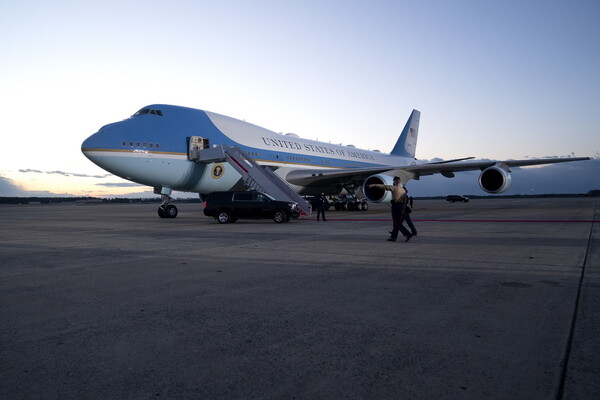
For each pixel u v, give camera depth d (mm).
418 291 4523
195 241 9422
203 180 17828
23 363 2725
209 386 2383
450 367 2580
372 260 6559
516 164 18906
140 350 2928
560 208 27359
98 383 2434
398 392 2275
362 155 29188
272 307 3979
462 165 18953
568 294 4266
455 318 3549
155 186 17250
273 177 16797
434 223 14125
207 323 3514
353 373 2523
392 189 8883
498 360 2664
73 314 3812
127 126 15656
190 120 17562
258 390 2328
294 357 2775
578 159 17609
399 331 3252
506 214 19797
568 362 2598
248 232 11523
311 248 8023
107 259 6938
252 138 19922
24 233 12070
